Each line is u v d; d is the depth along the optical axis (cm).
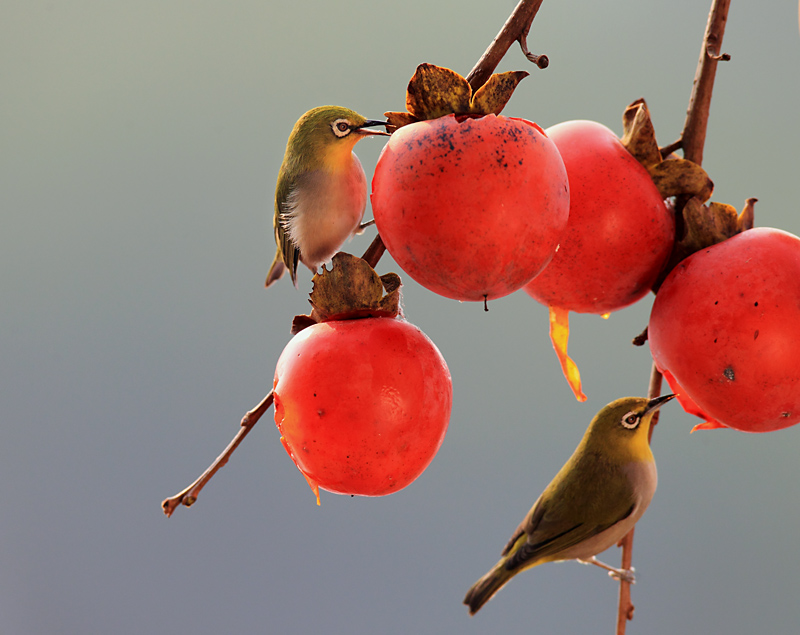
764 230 470
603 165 471
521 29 468
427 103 467
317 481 470
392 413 468
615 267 471
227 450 470
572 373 474
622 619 484
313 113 487
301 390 468
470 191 465
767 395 469
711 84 473
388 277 471
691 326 470
